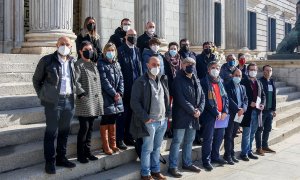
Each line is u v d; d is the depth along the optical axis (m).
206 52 8.19
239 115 7.34
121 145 6.52
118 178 5.71
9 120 6.14
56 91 5.12
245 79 7.87
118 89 6.17
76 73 5.55
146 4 12.59
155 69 5.83
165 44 12.78
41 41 9.38
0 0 12.48
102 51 6.66
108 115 6.09
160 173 6.26
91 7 14.55
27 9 13.32
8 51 12.41
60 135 5.43
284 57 18.25
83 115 5.59
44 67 5.16
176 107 6.44
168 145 7.39
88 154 5.81
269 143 9.38
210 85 6.93
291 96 15.21
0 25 12.49
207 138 6.95
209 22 16.42
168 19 18.91
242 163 7.64
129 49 6.66
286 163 7.75
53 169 5.23
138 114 5.79
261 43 28.25
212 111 6.86
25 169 5.29
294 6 34.31
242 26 20.12
